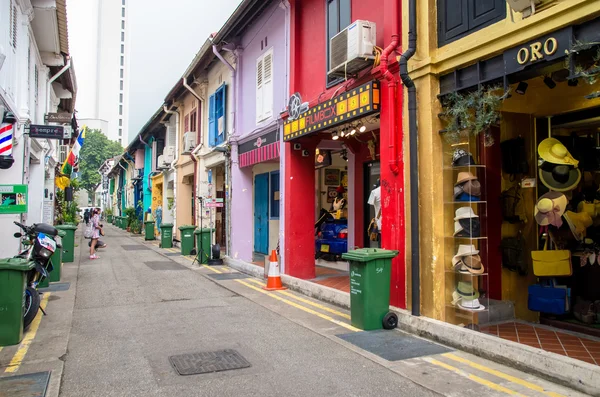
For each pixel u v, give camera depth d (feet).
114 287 32.68
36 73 44.75
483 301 20.84
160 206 84.99
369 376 15.26
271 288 31.22
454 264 19.97
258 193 52.75
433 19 20.30
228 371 15.79
